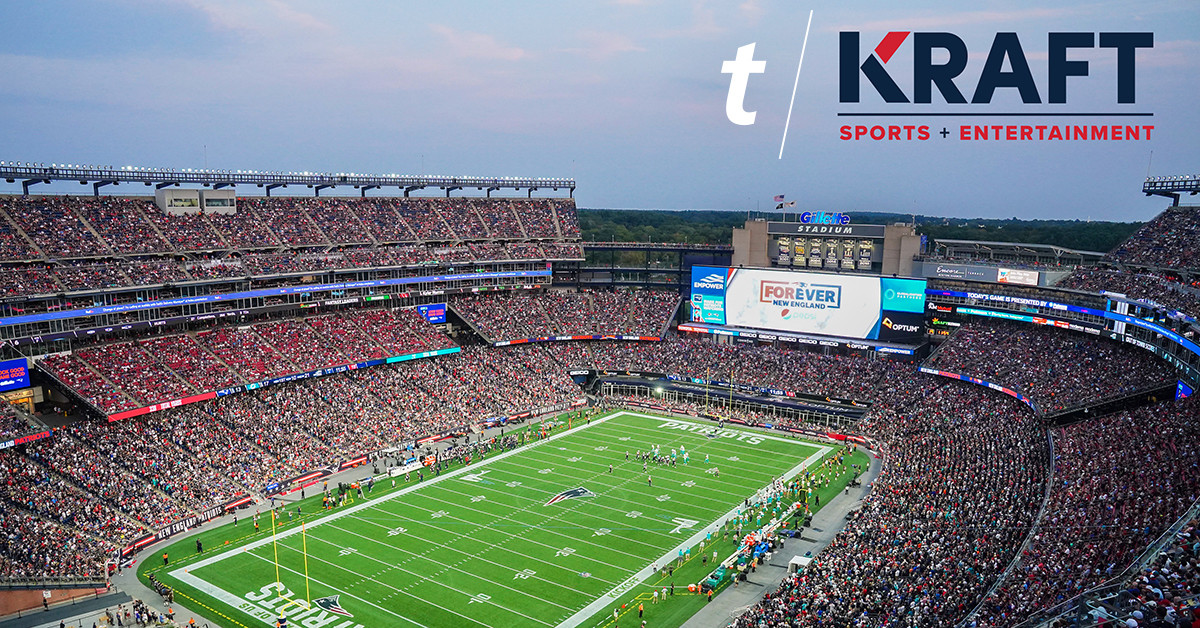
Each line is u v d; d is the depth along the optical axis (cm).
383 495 6900
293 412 8056
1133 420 6056
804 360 10362
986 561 4497
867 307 10112
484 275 11356
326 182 10850
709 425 9350
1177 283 7562
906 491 6134
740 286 10956
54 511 5834
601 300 12112
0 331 7219
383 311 10394
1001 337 9181
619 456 8069
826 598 4359
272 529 6128
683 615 4791
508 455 8075
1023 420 7425
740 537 5959
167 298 8406
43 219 8381
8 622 4628
